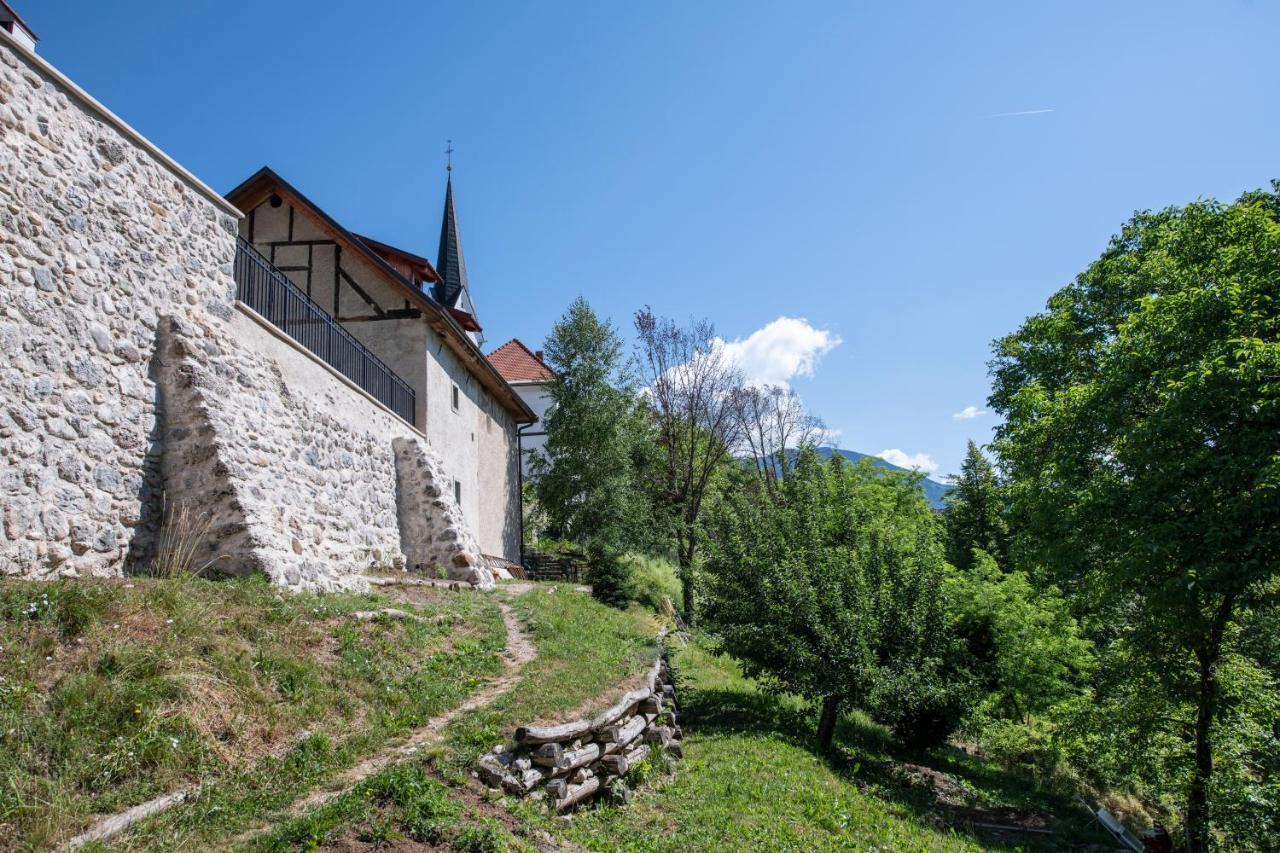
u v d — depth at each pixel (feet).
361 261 54.08
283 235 54.13
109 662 15.84
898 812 29.58
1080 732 46.03
